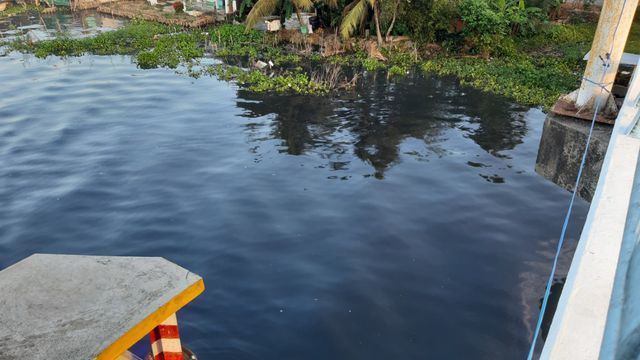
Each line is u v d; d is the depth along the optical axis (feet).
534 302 32.99
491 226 41.45
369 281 34.81
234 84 76.43
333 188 47.06
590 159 28.99
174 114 65.31
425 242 39.27
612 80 30.14
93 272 8.35
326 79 75.87
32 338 7.17
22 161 52.75
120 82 77.66
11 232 40.81
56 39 96.94
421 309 32.35
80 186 47.70
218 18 108.06
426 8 87.45
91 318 7.49
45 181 48.83
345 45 90.27
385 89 73.92
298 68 81.25
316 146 56.08
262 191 46.52
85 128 61.05
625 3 28.27
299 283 34.53
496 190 46.93
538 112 65.46
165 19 107.86
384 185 47.67
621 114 19.27
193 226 41.24
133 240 39.52
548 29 92.48
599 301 8.55
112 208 44.09
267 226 41.14
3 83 77.15
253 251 38.01
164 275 8.30
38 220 42.42
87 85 76.33
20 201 45.34
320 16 98.32
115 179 49.01
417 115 64.64
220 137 58.44
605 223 10.91
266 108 67.26
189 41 94.94
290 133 59.57
